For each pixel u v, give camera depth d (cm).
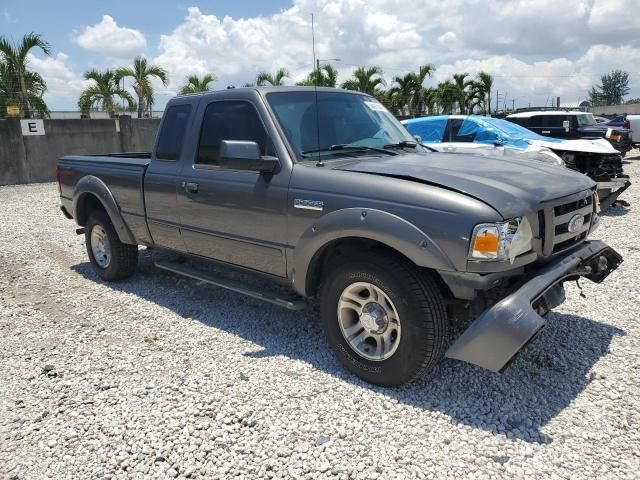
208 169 446
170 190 478
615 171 923
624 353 390
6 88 1836
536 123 1571
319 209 359
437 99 3584
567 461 276
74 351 422
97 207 603
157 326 469
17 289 587
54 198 1299
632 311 467
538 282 316
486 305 330
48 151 1666
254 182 402
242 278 576
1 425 323
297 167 382
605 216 897
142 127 1867
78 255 739
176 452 292
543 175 367
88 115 2303
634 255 641
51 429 317
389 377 339
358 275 342
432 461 279
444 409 325
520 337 290
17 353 421
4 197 1331
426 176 336
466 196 311
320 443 296
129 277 602
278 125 401
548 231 332
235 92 436
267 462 282
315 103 436
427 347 320
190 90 2536
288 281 400
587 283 539
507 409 323
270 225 395
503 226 301
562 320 451
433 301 319
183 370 384
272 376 371
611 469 269
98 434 310
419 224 313
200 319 482
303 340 429
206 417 325
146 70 2347
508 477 266
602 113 5266
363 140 436
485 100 3769
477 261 300
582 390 343
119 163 546
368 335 351
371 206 334
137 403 341
